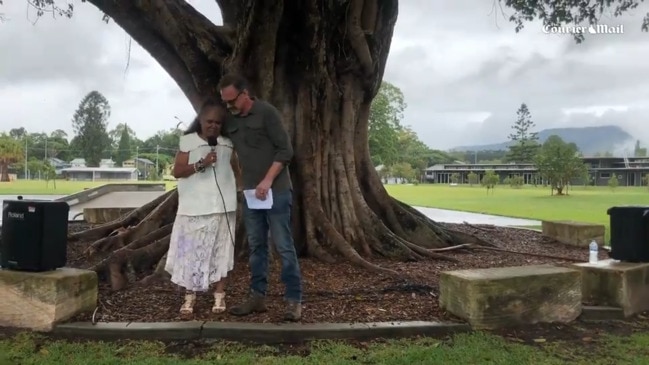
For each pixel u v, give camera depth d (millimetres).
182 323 4395
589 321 4965
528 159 85750
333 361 3828
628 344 4348
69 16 9773
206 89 7273
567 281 4887
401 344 4227
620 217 5492
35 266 4512
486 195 37531
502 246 9688
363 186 8531
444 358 3922
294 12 7141
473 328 4551
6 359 3799
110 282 5664
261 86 6969
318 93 7363
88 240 8305
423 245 8539
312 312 4801
